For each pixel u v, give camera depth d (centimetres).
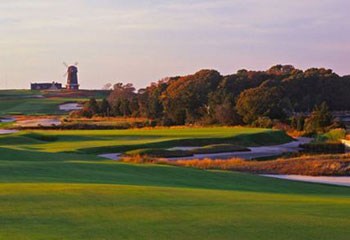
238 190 2642
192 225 1501
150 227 1473
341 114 13675
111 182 2675
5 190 2061
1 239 1321
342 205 1903
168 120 11306
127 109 13025
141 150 5644
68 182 2534
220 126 10331
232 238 1369
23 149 5194
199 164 4447
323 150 6675
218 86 14388
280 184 3161
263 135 7656
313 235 1406
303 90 14338
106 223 1515
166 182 2867
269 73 15550
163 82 15300
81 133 7919
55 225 1482
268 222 1548
